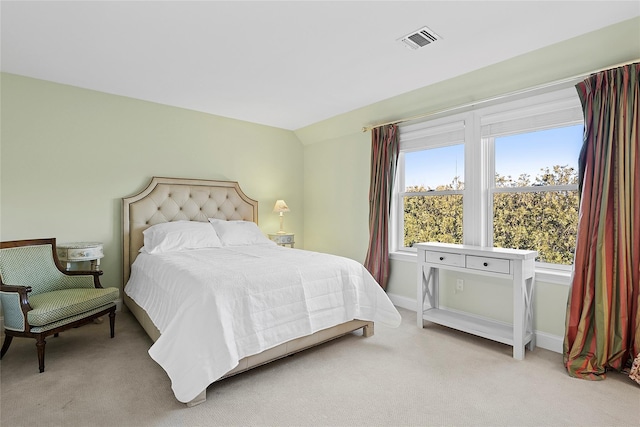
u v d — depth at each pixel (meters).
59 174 3.29
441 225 3.63
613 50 2.30
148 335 2.91
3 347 2.45
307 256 3.06
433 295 3.45
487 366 2.39
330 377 2.23
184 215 4.03
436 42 2.45
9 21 2.16
